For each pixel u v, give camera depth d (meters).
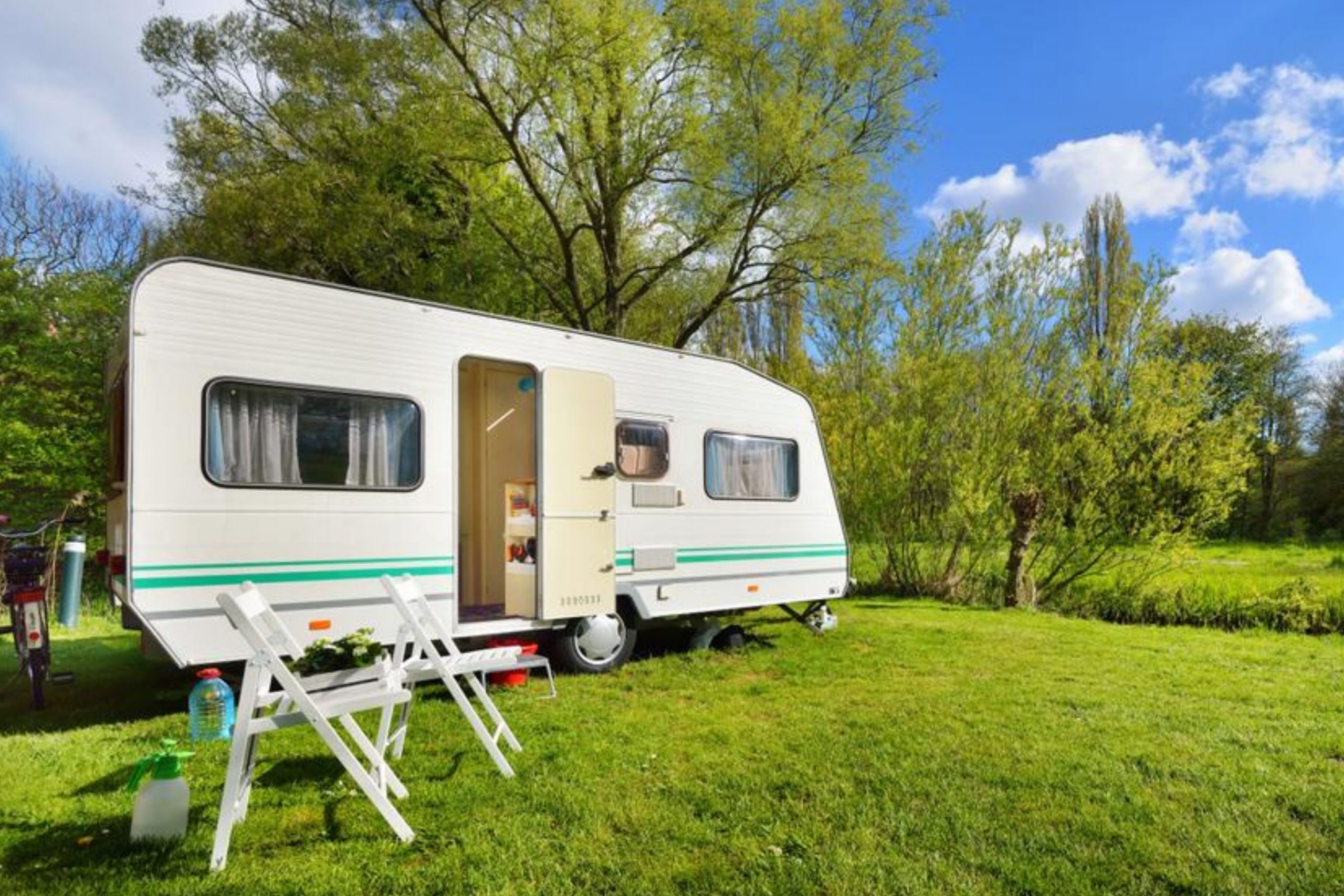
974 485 11.70
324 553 4.74
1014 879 2.77
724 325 18.56
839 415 12.78
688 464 6.76
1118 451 11.42
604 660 6.20
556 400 5.85
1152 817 3.32
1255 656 7.33
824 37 11.64
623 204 13.38
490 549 6.82
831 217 12.68
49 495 10.31
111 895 2.60
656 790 3.58
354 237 11.70
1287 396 33.19
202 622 4.30
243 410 4.52
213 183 12.64
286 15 12.45
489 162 12.13
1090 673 6.32
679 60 11.89
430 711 4.86
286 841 3.04
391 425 5.09
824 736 4.42
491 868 2.81
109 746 4.16
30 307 10.77
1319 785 3.71
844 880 2.75
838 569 8.00
